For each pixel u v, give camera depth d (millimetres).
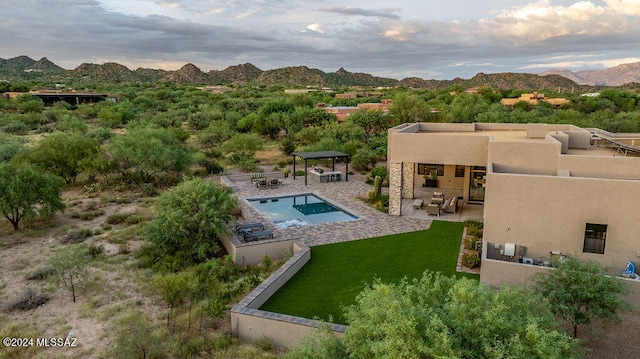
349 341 7898
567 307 10672
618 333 11867
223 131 50094
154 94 106812
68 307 13867
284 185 31391
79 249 16172
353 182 32281
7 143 37188
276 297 14297
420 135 22094
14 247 19156
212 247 18562
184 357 11219
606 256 14023
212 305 12688
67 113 72750
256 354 11367
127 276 16203
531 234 14727
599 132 24141
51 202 22016
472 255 17000
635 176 15375
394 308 7340
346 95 122375
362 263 17062
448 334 6977
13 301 13750
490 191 14922
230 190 21047
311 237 20016
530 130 23500
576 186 13914
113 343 11602
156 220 18594
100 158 31094
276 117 59312
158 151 30250
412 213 23766
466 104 68688
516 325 7285
